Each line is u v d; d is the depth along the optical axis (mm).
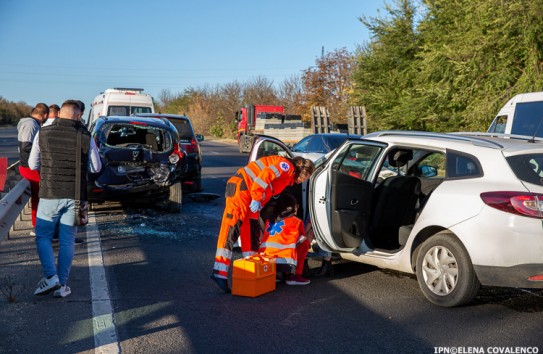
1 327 4785
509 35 18469
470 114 19547
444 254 5438
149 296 5742
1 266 6668
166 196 10523
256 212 5961
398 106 24250
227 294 5875
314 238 6559
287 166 5938
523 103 12523
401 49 24984
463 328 4934
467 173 5496
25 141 8109
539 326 5004
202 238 8562
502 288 6184
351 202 6234
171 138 10227
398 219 6738
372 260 6246
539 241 4875
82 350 4340
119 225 9391
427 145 5988
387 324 5020
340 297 5820
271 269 6000
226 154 30953
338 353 4371
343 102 39375
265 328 4895
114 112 20406
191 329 4840
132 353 4320
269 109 33719
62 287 5566
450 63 20438
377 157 6602
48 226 5535
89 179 9555
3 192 8469
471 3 19500
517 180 5105
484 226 5078
